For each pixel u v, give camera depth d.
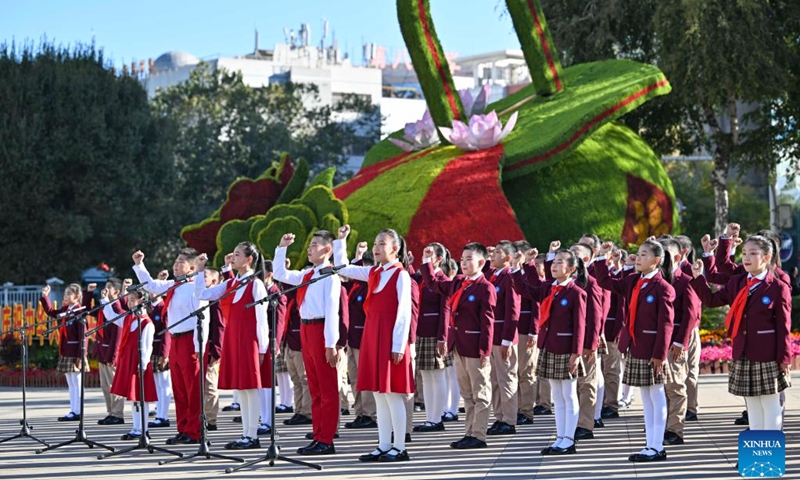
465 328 10.87
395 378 9.80
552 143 21.67
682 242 12.21
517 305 11.52
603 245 11.98
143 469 9.83
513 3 25.03
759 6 25.16
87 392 19.61
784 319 9.02
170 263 39.59
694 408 12.55
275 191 24.06
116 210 36.06
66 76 35.50
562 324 10.31
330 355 10.18
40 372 21.86
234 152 45.59
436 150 23.66
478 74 71.62
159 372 13.16
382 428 10.09
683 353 10.07
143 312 12.64
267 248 21.66
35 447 11.70
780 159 29.39
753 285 9.22
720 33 24.95
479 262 10.99
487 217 20.72
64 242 36.00
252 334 10.82
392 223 21.20
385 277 9.91
